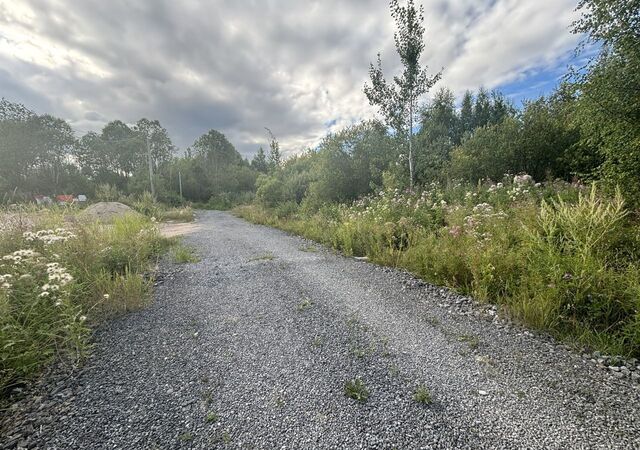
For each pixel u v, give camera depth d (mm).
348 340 2902
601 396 2043
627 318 2754
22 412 1940
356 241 6914
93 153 52031
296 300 3961
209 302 3889
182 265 5688
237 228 12016
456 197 8602
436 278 4453
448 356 2584
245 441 1698
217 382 2260
